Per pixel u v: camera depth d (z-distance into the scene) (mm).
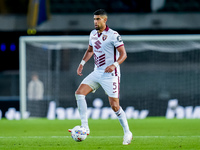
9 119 54719
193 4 71812
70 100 58031
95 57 24906
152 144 25625
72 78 59250
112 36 24031
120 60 23594
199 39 56938
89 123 47094
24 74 55625
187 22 65938
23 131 37406
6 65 72125
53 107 57344
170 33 68938
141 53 59594
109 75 24312
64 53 60188
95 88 24984
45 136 31750
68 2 73250
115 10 72188
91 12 72688
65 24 66188
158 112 58594
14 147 24562
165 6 71375
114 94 24391
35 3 61656
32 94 56719
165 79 59281
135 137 30047
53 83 58438
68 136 31141
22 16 66438
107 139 28672
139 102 58781
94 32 24906
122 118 24672
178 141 27328
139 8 71312
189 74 59031
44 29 66125
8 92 66438
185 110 58031
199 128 39625
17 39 71188
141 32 68625
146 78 59219
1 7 73250
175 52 59219
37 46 58344
